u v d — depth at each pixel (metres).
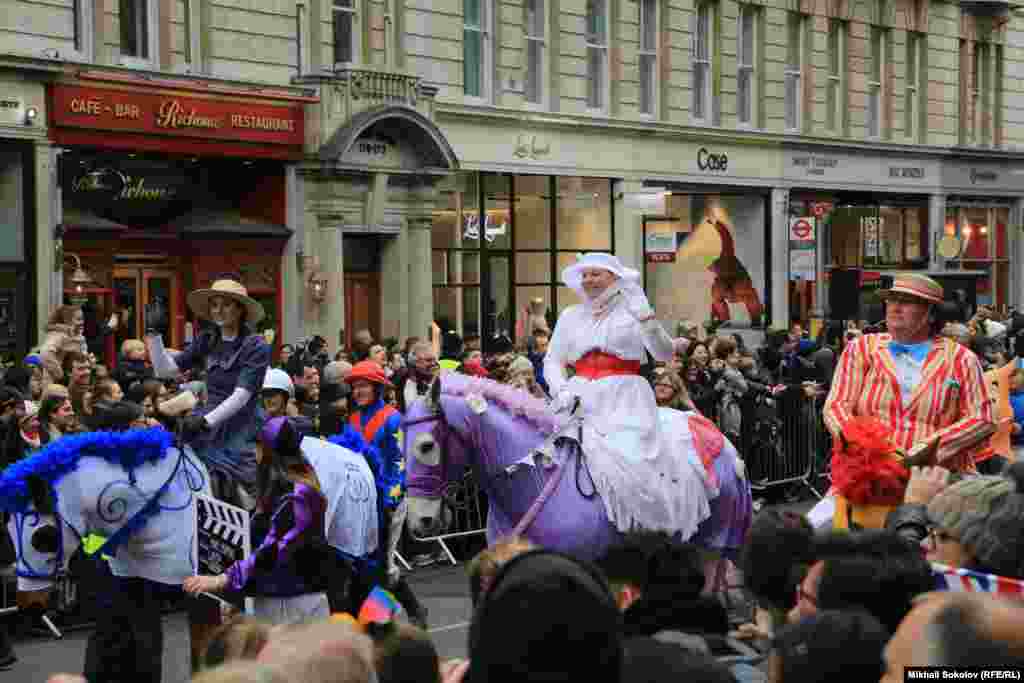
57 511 10.03
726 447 10.79
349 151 28.55
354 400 13.83
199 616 10.29
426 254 30.45
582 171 35.31
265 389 12.97
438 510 9.95
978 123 50.75
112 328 23.84
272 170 28.02
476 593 6.24
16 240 23.53
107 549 10.02
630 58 37.06
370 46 29.97
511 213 33.75
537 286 34.47
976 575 6.18
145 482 10.10
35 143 23.64
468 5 33.06
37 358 17.16
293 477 9.83
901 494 8.80
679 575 5.98
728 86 40.19
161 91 25.36
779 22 41.72
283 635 4.71
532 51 34.75
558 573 3.99
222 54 27.06
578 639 3.88
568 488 9.79
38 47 23.98
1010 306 52.06
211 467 12.42
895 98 46.62
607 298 10.33
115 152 25.42
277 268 28.02
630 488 9.85
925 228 48.00
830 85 43.94
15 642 13.30
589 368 10.33
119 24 25.50
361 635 4.71
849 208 43.75
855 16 44.66
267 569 9.73
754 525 6.40
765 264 41.06
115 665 10.12
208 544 10.32
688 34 38.78
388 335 30.20
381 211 29.47
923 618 4.07
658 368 15.32
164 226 26.83
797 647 4.42
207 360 12.80
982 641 3.95
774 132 41.38
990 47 50.88
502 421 9.84
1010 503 6.42
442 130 31.70
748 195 40.75
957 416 9.84
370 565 10.45
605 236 36.34
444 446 9.79
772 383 23.53
